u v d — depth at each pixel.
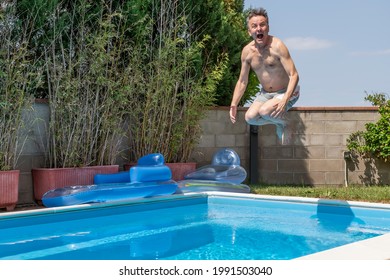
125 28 8.69
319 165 10.70
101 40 7.85
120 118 8.42
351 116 10.71
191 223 6.13
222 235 5.36
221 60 10.07
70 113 7.65
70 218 6.27
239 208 7.29
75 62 7.95
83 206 6.40
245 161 10.55
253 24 5.61
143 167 7.27
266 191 8.92
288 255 4.43
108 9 8.14
